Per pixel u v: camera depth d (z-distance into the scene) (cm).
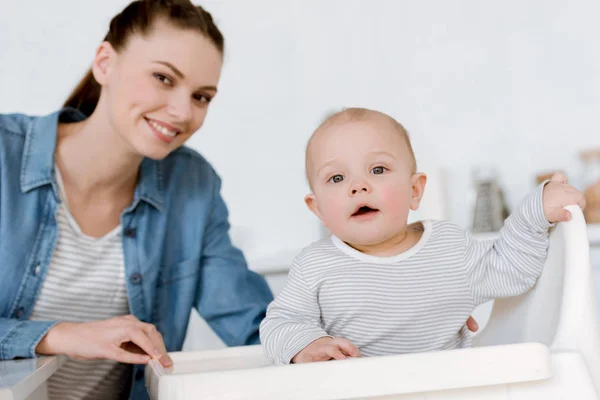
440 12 218
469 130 217
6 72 200
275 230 211
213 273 120
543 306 75
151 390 68
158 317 116
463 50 218
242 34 213
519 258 76
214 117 212
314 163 80
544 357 57
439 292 76
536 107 217
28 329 85
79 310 110
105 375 113
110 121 102
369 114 81
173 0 102
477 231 203
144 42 98
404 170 79
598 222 195
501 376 56
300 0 215
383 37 217
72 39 202
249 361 82
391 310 75
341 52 216
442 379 55
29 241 104
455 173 216
